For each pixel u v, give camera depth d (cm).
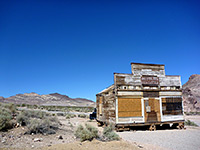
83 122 2461
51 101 16275
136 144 1033
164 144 1100
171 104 1997
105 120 2056
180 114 2012
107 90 2120
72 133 1295
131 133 1589
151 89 1920
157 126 2103
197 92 8738
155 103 1916
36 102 14538
